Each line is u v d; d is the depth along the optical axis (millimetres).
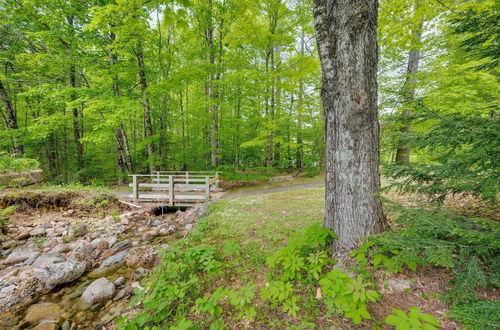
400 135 2922
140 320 2209
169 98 13109
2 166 8156
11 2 9102
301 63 5984
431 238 2025
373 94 2539
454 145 2545
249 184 11617
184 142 14023
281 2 8602
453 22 3035
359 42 2443
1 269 4289
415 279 2166
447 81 7113
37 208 7125
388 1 5129
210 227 4680
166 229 6082
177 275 2836
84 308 3133
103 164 15602
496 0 2918
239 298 2096
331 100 2750
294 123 12172
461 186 2221
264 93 9336
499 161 2090
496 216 3244
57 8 9531
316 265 2428
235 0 5648
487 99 7609
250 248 3596
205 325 2150
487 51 2658
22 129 10820
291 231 4078
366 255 2426
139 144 10680
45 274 3779
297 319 2016
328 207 2930
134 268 4230
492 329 1203
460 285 1747
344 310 1757
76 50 10750
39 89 8812
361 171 2555
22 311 3111
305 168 14125
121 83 11492
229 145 13789
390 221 3723
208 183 8602
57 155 15633
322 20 2697
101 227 6547
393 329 1721
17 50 10867
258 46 8570
